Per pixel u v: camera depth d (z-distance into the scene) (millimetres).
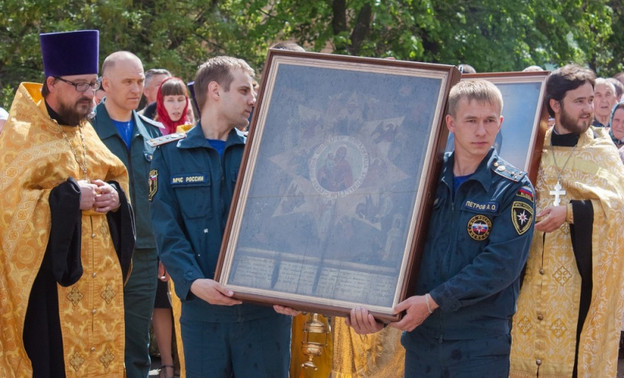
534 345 5543
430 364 4438
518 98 5504
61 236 4789
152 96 8461
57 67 4902
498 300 4348
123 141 6273
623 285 5508
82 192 4875
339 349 6320
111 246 5148
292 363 6371
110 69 6258
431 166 4309
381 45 19000
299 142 4504
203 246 4688
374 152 4406
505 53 19156
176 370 7418
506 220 4246
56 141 4961
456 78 4422
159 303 7043
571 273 5484
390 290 4258
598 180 5430
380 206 4352
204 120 4844
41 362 4898
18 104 4977
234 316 4676
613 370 5469
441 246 4367
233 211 4484
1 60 17625
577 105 5457
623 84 10312
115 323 5145
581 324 5492
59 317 4930
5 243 4785
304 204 4445
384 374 6270
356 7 17422
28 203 4773
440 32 19047
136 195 6230
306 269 4379
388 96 4441
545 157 5594
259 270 4430
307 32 19078
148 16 17641
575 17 21438
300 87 4547
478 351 4336
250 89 4805
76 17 17344
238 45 18531
